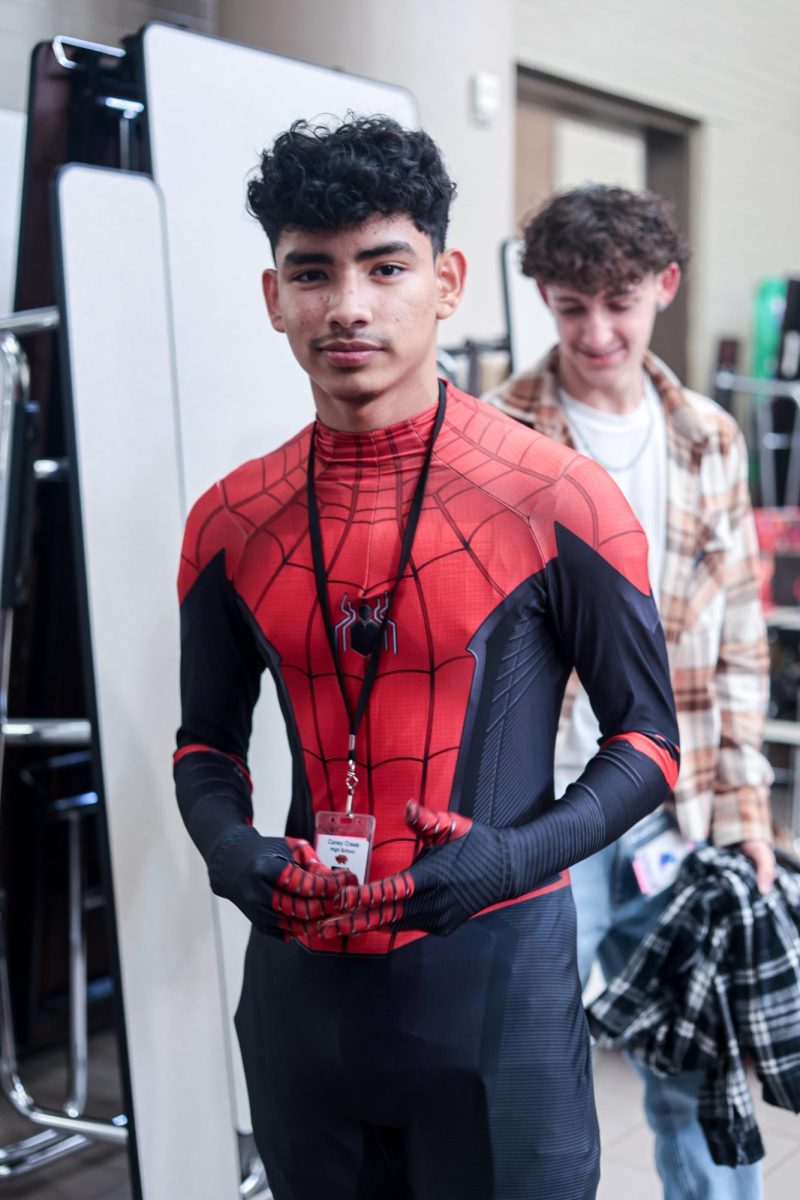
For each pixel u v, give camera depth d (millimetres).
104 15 2361
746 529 1782
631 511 1122
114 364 1757
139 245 1794
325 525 1122
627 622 1081
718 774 1735
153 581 1791
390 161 1018
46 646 2633
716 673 1775
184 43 1917
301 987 1104
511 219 4012
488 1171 1070
